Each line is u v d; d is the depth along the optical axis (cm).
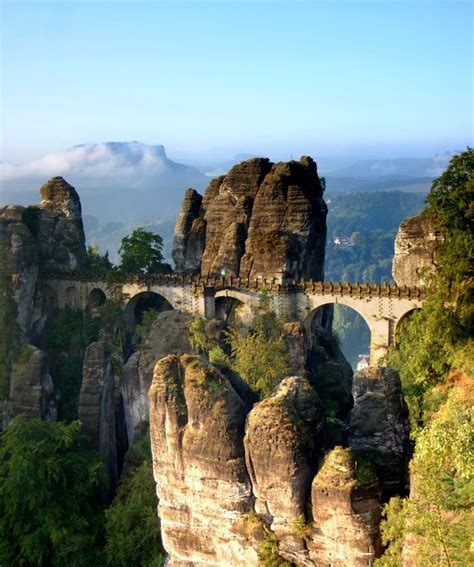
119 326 9212
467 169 6569
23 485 6462
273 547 4091
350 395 8269
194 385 4325
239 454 4197
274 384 7044
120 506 6262
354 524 3853
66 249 9844
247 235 9381
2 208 9819
